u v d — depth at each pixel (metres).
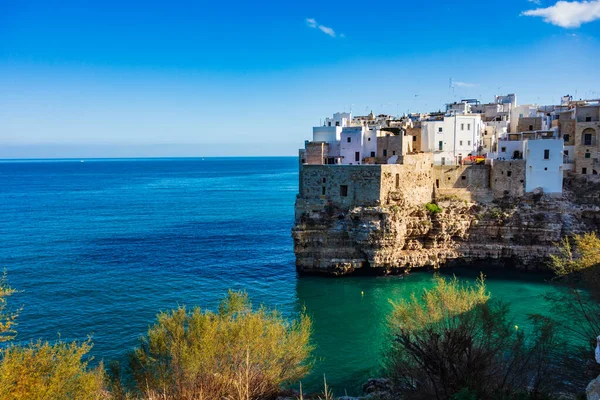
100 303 57.75
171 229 110.19
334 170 69.12
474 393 25.56
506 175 72.81
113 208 151.62
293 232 69.94
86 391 24.84
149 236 101.19
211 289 64.25
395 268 69.19
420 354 28.62
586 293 43.00
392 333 38.28
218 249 88.31
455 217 71.62
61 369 23.88
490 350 29.25
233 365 31.17
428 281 66.94
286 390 34.94
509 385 28.50
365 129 84.75
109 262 77.94
